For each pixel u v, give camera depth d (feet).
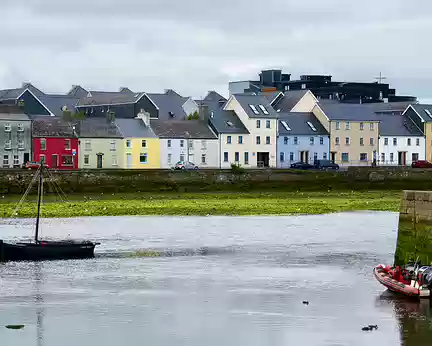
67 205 344.28
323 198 390.63
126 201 365.61
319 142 563.89
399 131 591.78
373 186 447.01
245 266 196.85
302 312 152.15
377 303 158.51
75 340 135.03
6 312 151.53
